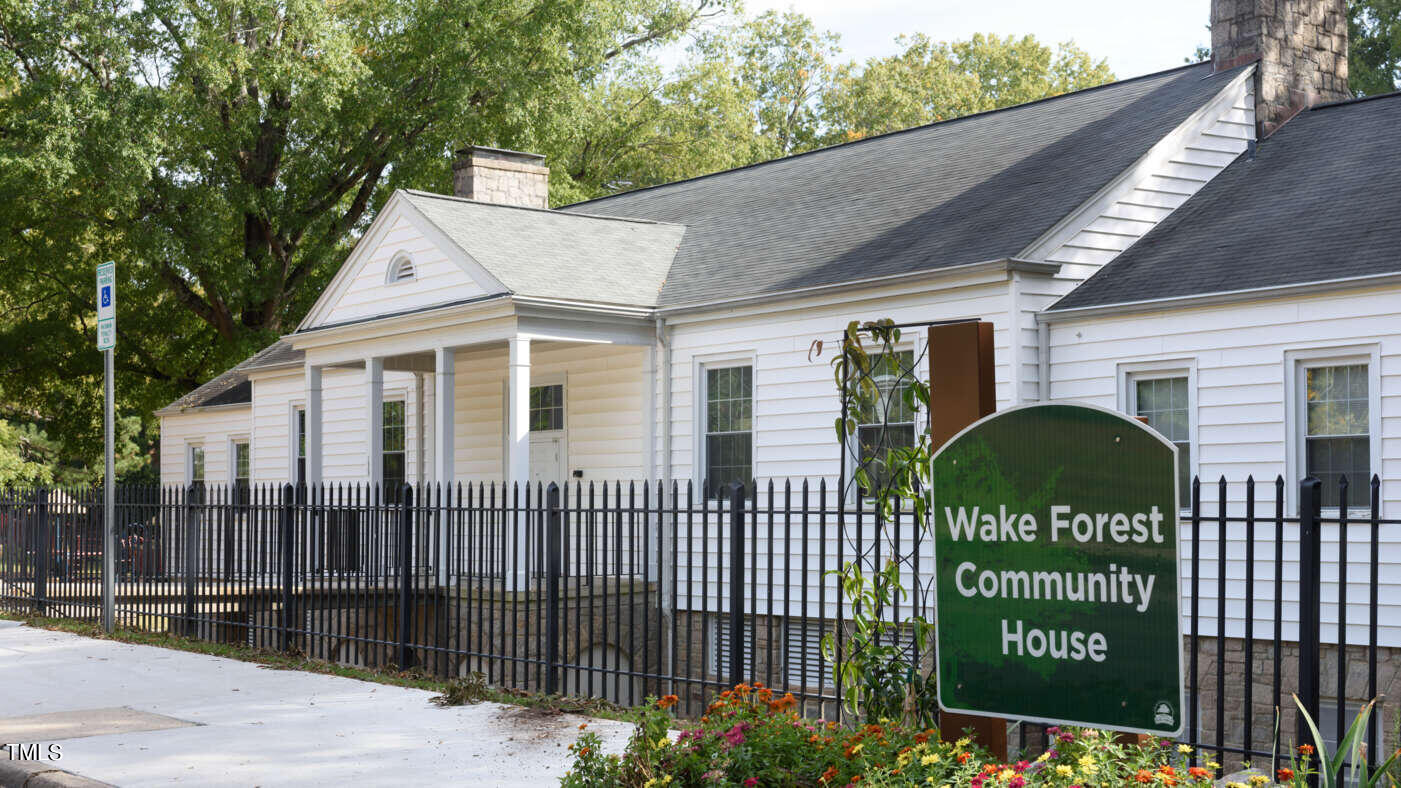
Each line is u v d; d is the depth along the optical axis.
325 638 15.10
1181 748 5.95
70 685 11.84
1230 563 13.08
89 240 34.47
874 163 21.19
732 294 17.41
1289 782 5.62
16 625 16.69
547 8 32.88
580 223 20.80
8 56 28.48
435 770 8.25
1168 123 16.33
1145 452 5.43
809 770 6.36
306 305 36.16
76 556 17.22
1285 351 12.74
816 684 15.90
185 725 9.85
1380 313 12.06
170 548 15.96
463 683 11.06
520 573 17.27
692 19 42.78
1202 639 13.24
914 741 6.48
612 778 6.86
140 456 47.59
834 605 15.80
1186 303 13.36
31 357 34.28
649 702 7.31
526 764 8.42
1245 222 14.74
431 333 18.77
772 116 53.69
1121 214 15.54
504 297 17.02
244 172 33.78
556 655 11.45
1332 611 12.36
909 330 15.43
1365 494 12.21
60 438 37.88
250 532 14.72
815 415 16.39
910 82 52.97
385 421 24.50
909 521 15.05
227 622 14.77
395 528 13.06
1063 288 14.93
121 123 27.84
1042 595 5.66
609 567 18.20
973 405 6.37
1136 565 5.43
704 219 22.00
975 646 5.83
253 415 27.41
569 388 20.19
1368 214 13.48
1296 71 17.58
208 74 28.86
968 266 14.52
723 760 6.44
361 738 9.31
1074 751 5.87
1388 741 11.72
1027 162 17.67
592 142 40.78
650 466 18.34
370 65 34.47
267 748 8.97
